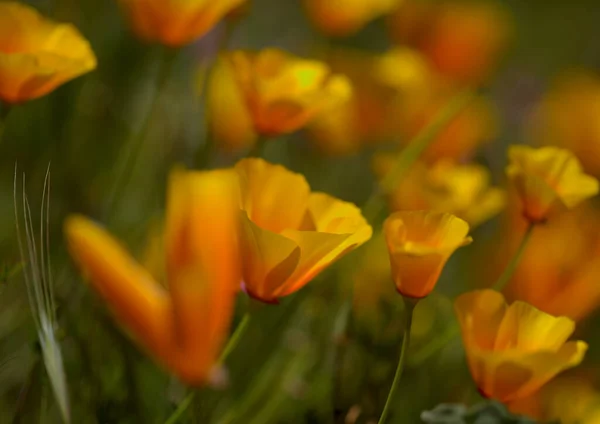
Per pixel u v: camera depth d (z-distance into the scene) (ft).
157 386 3.94
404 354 3.56
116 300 3.28
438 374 4.29
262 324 4.13
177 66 5.60
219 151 4.58
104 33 5.34
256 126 3.90
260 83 3.84
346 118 5.56
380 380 3.97
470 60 5.58
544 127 6.39
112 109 5.08
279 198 3.56
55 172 4.49
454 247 3.50
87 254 3.26
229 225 3.26
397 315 4.08
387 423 3.95
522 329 3.60
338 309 4.26
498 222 5.72
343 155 5.79
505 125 8.02
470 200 4.10
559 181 3.85
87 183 4.61
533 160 3.85
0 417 3.91
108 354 3.92
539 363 3.54
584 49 11.03
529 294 4.18
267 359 4.13
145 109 5.16
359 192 6.21
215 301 3.26
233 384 4.07
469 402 4.23
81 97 4.82
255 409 4.10
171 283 3.25
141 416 3.85
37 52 3.70
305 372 4.18
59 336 3.49
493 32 5.68
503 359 3.55
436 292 4.76
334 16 5.41
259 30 8.29
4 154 4.50
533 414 4.15
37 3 5.08
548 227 4.36
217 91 4.33
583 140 5.70
